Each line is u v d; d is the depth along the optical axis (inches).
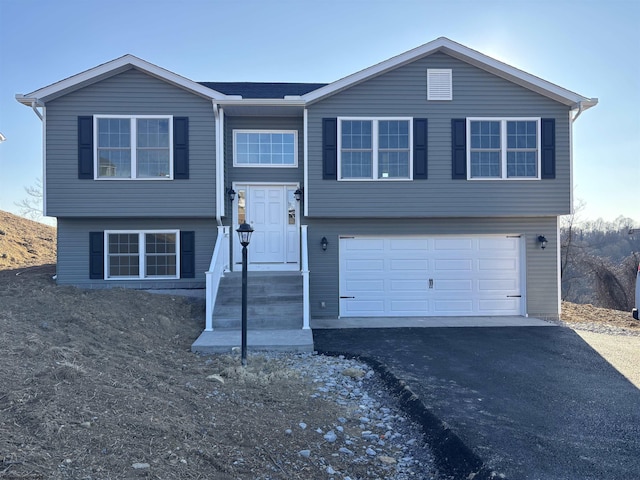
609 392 236.1
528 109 466.6
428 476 157.8
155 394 195.0
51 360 207.0
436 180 462.9
